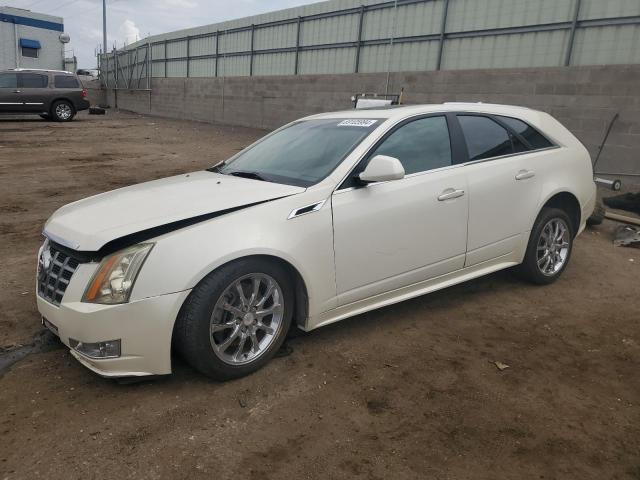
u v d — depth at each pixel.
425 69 15.41
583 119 10.93
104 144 15.77
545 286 5.00
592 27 11.35
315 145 4.07
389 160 3.44
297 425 2.85
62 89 22.23
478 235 4.29
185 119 29.28
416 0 15.36
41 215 7.34
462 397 3.14
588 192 5.22
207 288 3.01
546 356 3.67
